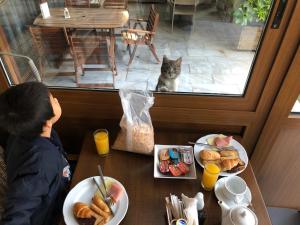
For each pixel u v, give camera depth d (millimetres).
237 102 1204
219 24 1407
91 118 1344
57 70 1438
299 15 920
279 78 1090
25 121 775
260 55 1049
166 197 973
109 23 1604
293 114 1223
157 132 1276
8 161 896
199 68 1363
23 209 799
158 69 1434
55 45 1537
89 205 960
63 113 1326
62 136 1445
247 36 1147
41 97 788
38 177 835
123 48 1587
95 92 1251
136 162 1129
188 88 1278
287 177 1497
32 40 1506
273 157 1394
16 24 1476
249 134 1308
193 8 1475
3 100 787
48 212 953
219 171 1000
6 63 1226
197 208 921
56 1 1769
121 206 941
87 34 1606
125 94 1107
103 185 1009
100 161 1133
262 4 1014
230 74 1298
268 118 1218
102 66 1471
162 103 1246
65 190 1090
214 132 1343
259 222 934
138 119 1108
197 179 1060
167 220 925
